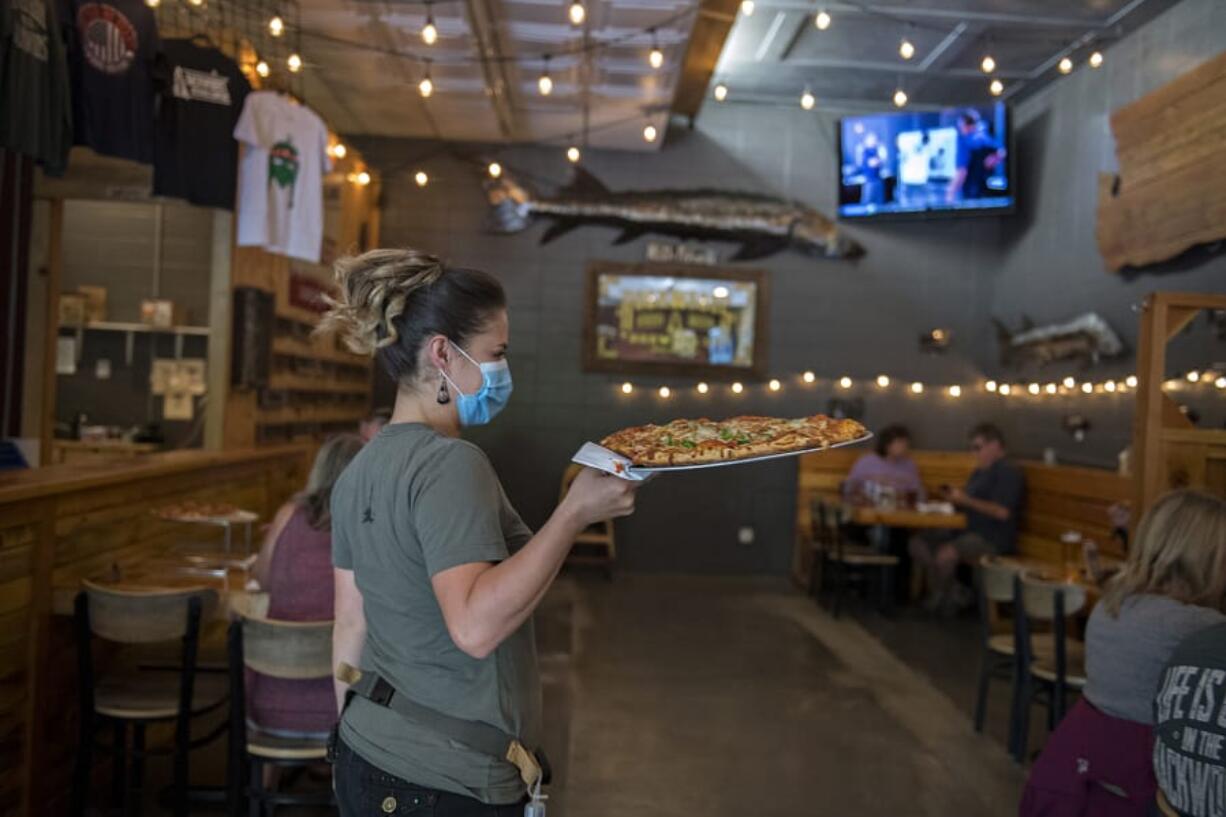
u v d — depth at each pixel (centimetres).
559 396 902
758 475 914
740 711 507
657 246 905
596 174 902
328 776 403
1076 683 421
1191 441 406
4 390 546
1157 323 412
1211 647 181
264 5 573
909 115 830
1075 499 696
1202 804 174
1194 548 237
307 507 342
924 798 397
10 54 371
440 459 143
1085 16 650
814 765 432
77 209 840
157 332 820
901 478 821
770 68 795
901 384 916
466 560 135
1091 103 738
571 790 397
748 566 914
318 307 769
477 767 142
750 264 911
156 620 321
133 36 450
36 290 630
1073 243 762
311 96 765
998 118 801
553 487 902
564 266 902
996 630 686
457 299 153
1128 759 235
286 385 702
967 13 655
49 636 338
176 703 336
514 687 146
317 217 575
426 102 770
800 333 912
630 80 722
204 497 494
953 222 916
